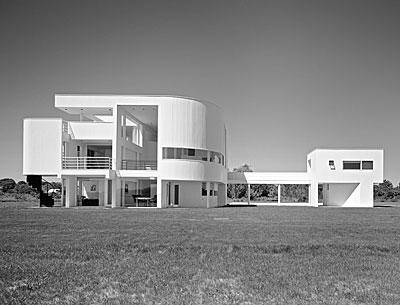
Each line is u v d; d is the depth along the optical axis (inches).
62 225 828.0
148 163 1934.1
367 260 472.7
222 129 1956.2
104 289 354.0
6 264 439.2
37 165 1582.2
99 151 1936.5
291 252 521.0
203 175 1753.2
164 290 348.8
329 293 343.6
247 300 324.8
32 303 316.5
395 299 328.2
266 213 1338.6
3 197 2805.1
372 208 1888.5
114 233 692.7
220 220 997.2
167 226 817.5
